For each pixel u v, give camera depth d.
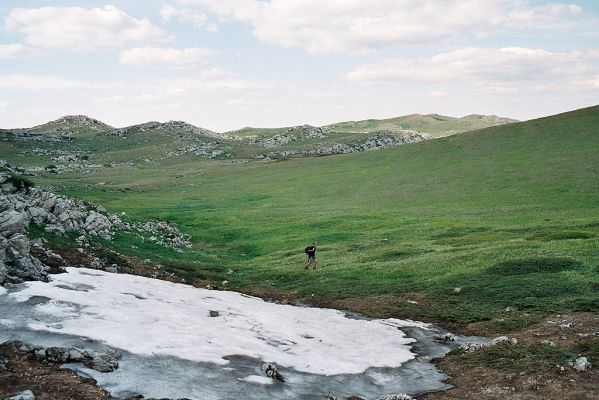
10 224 30.45
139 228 62.53
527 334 26.70
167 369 19.03
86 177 173.62
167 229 70.19
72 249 36.72
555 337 25.78
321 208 90.12
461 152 127.94
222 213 88.81
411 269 43.12
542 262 40.16
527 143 121.25
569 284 34.97
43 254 32.38
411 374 22.14
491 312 31.73
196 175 166.12
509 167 103.25
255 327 26.77
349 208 87.81
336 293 37.84
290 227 72.94
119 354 19.61
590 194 77.88
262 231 71.88
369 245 57.56
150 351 20.38
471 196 87.19
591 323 27.56
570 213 67.00
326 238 64.38
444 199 87.88
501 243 49.53
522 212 70.44
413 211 79.44
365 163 140.25
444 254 47.34
